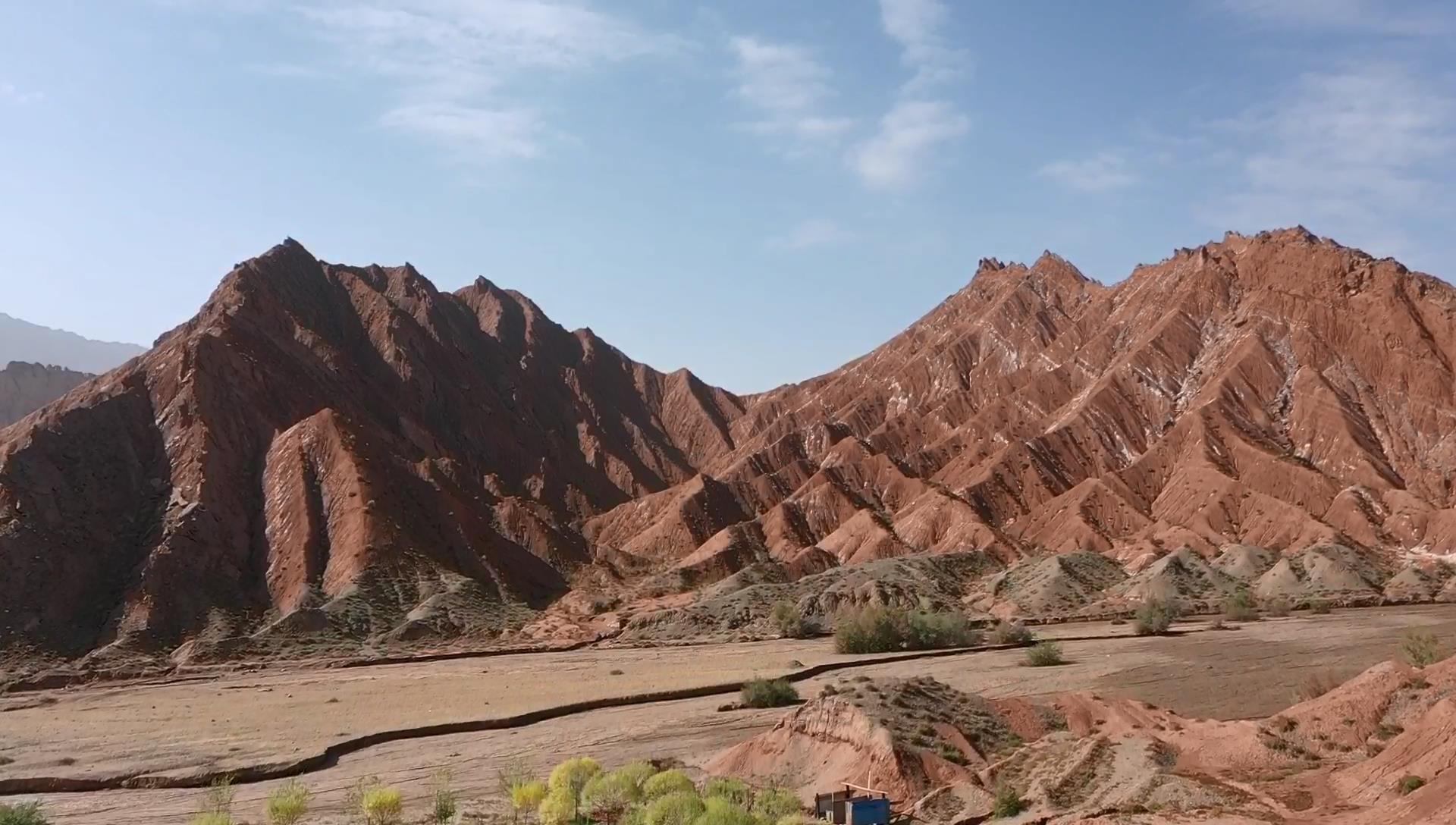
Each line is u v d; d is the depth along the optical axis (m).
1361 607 114.06
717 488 180.62
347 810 42.56
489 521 146.62
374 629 106.44
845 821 37.97
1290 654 81.69
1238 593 115.31
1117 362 197.12
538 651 102.12
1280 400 177.75
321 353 165.25
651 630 115.12
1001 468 174.38
